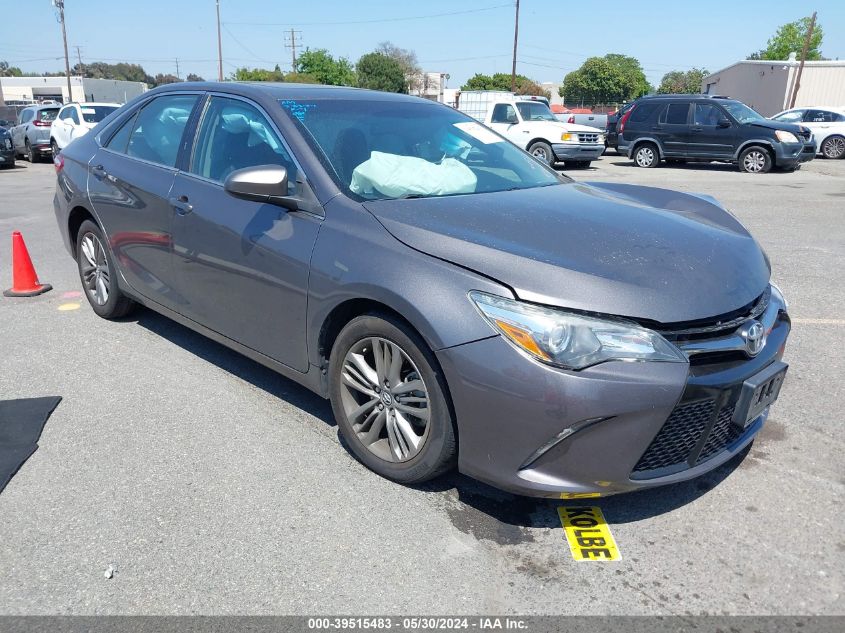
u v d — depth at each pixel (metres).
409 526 2.67
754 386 2.54
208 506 2.79
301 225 3.06
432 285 2.56
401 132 3.61
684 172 16.23
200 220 3.56
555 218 2.92
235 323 3.52
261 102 3.51
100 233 4.62
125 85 64.19
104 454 3.18
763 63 40.78
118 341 4.60
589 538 2.62
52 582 2.36
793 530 2.66
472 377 2.45
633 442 2.37
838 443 3.31
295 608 2.25
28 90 70.75
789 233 8.13
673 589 2.35
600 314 2.35
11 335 4.73
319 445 3.27
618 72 86.31
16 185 14.42
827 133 20.92
